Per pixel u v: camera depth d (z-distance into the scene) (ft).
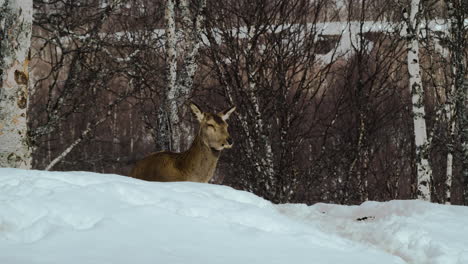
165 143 48.26
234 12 56.08
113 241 15.16
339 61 78.64
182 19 51.08
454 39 55.47
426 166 51.93
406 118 71.00
